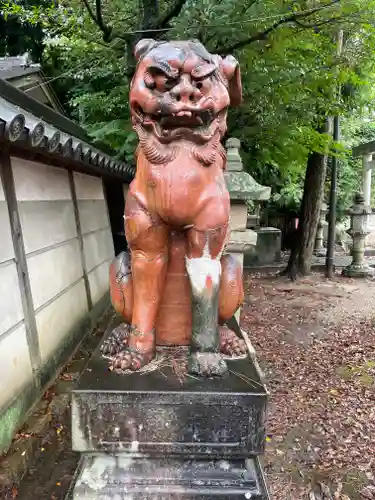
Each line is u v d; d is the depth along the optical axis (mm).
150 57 1634
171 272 1917
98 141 4805
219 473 1747
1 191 2730
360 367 4020
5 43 9086
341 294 6656
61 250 3756
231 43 3910
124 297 1953
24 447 2420
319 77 4652
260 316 5559
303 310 5824
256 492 1722
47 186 3586
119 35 3799
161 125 1673
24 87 6176
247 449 1668
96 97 5559
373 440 2873
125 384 1687
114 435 1665
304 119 4945
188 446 1666
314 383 3705
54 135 2842
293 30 4016
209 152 1723
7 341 2568
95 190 5270
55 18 4359
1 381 2439
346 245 10922
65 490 2240
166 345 2004
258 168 6633
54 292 3469
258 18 3508
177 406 1640
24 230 3014
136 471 1753
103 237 5414
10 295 2686
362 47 5457
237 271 1972
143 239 1769
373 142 8008
